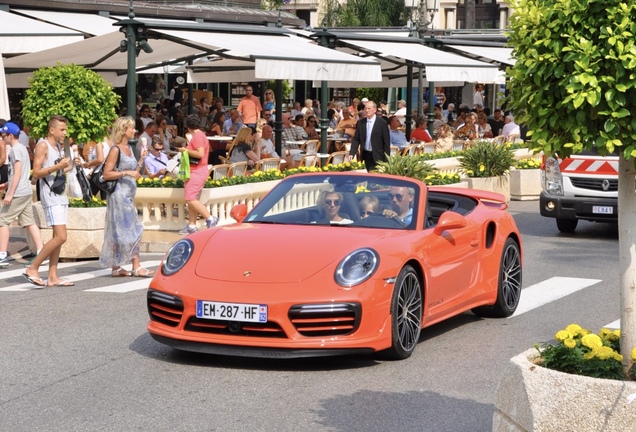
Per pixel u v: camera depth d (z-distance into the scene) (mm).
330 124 30500
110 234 12047
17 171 13141
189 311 7508
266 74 16328
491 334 9062
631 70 4914
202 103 29281
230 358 7949
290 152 22453
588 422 4648
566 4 4980
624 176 5242
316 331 7383
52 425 6184
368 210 8617
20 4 22859
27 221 13422
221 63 23828
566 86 4969
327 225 8508
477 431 6105
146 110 24000
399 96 41875
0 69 15516
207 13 29344
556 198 16484
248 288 7430
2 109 15484
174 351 8195
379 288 7531
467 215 9414
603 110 5008
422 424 6238
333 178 9023
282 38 19172
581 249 15031
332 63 17734
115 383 7184
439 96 42000
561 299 10914
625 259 5250
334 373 7488
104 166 11891
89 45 18812
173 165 18391
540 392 4742
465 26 58406
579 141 5129
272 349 7367
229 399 6770
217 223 15344
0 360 7902
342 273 7504
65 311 9945
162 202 15578
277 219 8688
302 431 6078
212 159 23344
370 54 24047
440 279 8492
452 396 6914
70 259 13812
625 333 5254
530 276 12445
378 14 49750
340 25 50562
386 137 18453
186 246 8094
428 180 17828
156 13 27203
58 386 7109
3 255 13164
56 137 11234
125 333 8891
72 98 12734
